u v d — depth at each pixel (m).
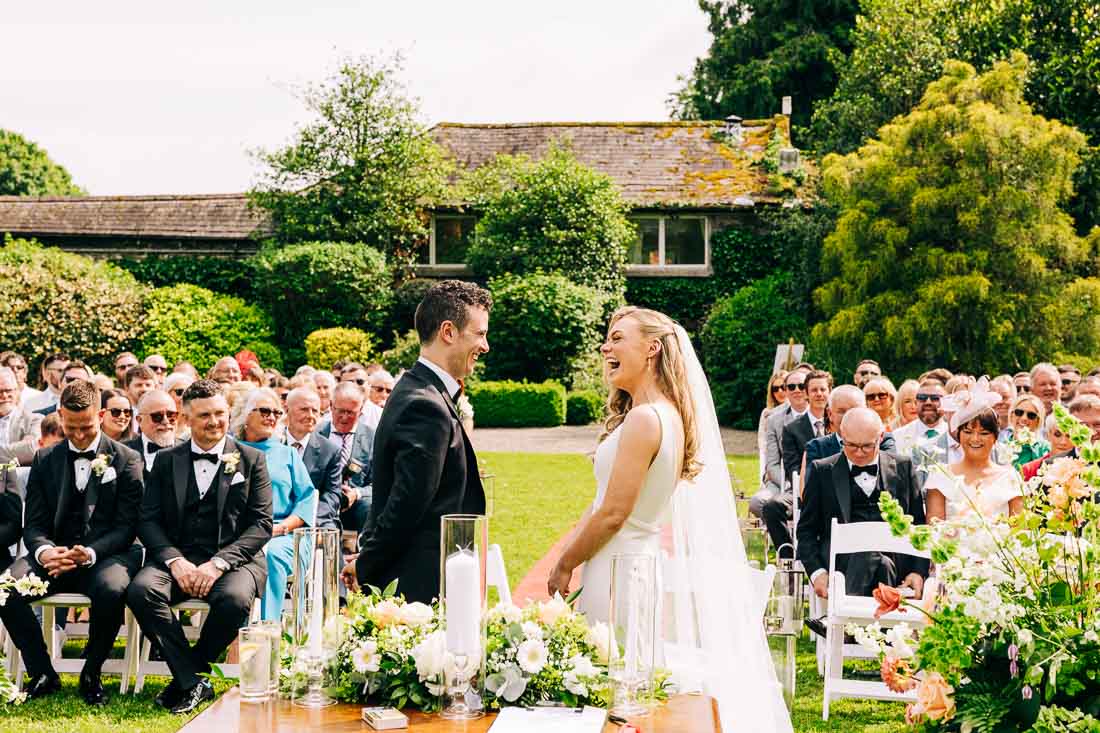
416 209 26.22
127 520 6.52
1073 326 19.64
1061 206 21.94
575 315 23.67
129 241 26.64
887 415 8.39
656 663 3.28
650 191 26.28
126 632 7.05
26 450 7.81
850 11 38.53
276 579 6.81
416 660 3.02
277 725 2.89
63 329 21.98
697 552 4.17
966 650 2.77
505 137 29.00
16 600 6.20
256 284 24.73
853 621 5.84
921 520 6.61
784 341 23.00
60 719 5.71
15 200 27.84
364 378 10.11
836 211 23.05
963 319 19.75
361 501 7.98
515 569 9.27
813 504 6.70
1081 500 2.87
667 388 4.02
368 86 25.88
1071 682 2.64
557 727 2.82
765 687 4.02
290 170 25.86
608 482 3.94
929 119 20.23
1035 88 23.47
